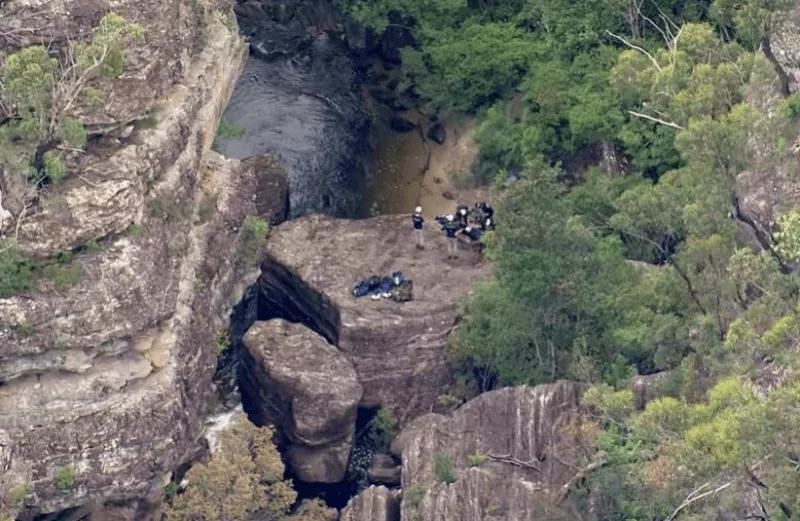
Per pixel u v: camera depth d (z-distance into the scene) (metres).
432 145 166.12
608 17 162.38
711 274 135.00
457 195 162.88
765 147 137.25
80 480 128.12
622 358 138.00
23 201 126.69
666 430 121.69
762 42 142.88
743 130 136.25
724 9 146.12
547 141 160.38
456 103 165.25
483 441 136.00
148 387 130.25
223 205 145.12
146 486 129.75
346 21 174.25
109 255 128.50
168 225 134.50
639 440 130.00
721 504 119.75
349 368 142.50
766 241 136.25
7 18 129.62
